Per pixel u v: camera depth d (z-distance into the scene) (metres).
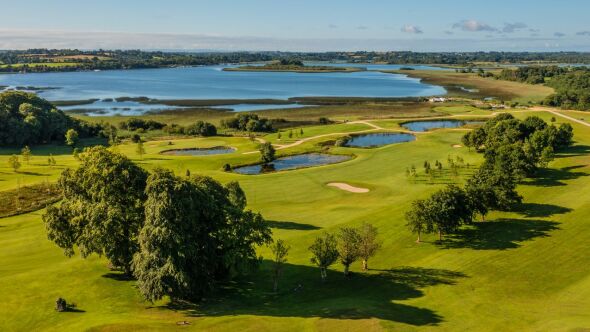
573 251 61.75
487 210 74.88
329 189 98.62
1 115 166.62
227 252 52.00
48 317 44.28
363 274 57.75
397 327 41.72
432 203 67.62
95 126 191.38
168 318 44.25
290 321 42.41
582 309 46.50
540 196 85.50
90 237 51.28
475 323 43.72
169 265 45.47
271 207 85.94
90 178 52.59
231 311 46.41
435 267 58.97
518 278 54.91
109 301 48.28
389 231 71.50
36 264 58.69
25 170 115.56
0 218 79.44
